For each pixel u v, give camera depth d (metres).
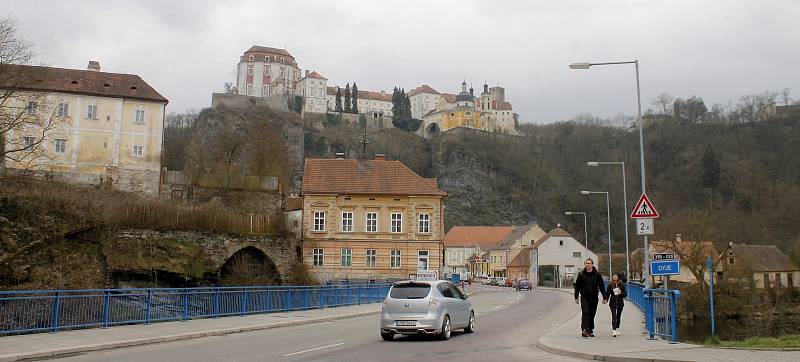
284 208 65.88
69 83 67.62
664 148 122.06
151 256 45.78
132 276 44.97
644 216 19.12
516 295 57.88
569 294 60.28
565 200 141.62
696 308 47.38
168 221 48.06
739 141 113.31
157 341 17.36
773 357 12.77
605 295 17.77
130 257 44.94
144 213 47.31
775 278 68.62
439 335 18.69
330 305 33.69
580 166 146.50
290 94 182.75
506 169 154.25
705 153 108.19
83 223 44.69
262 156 74.62
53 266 41.72
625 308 33.44
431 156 167.25
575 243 97.00
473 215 147.38
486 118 183.88
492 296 55.56
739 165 105.19
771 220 87.69
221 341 17.81
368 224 57.53
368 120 186.38
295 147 135.38
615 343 15.84
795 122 110.38
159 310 21.97
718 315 47.12
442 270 57.41
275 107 144.25
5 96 44.53
